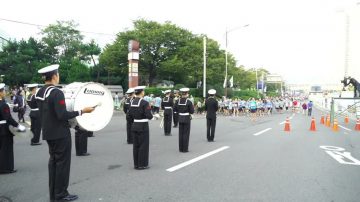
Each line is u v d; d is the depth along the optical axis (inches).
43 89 242.4
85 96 331.0
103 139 573.0
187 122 444.1
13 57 2252.7
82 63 2283.5
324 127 889.5
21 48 2372.0
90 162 378.0
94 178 305.0
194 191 264.5
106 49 1894.7
